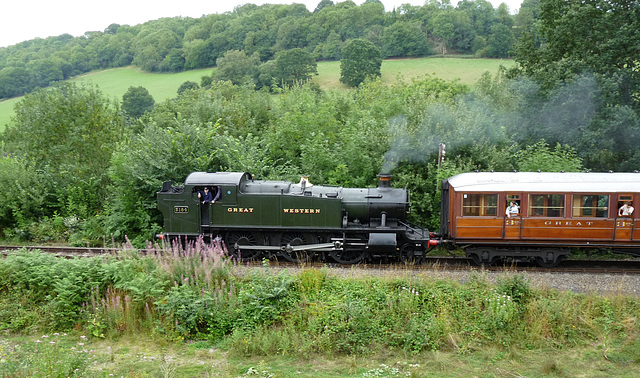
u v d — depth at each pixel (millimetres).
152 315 12805
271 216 16328
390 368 10461
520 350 11336
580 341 11539
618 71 23094
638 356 10750
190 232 16781
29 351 11062
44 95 25359
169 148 20031
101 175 23656
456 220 15758
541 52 27391
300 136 23359
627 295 12922
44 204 22938
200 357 11148
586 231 15188
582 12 24188
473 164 20109
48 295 13305
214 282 13570
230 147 20688
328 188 16750
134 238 20203
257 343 11430
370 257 16594
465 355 11148
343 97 30234
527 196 15352
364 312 12039
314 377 10125
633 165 21922
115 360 10906
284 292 12867
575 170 18438
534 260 16172
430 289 13008
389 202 16094
